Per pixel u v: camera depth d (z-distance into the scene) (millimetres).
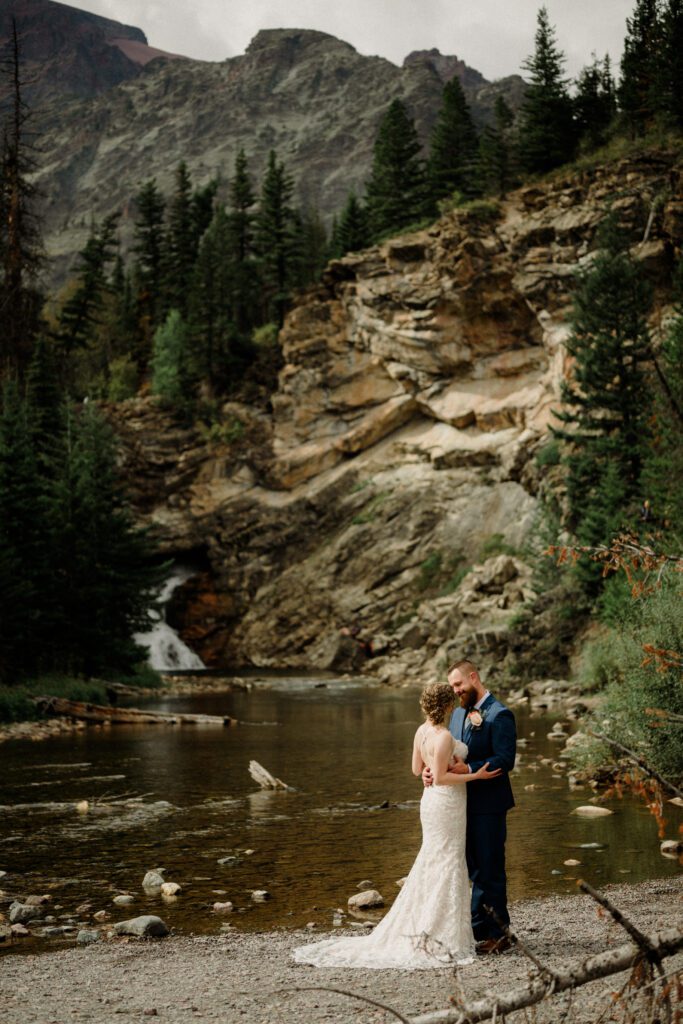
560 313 55906
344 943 7098
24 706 28203
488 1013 3611
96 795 15625
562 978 3643
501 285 58781
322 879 9766
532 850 10797
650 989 3775
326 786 16281
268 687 43938
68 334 83312
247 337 78688
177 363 76125
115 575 37750
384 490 63031
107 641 37500
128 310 91750
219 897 9070
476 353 61312
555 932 7520
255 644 63625
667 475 28656
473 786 7297
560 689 31641
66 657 36500
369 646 49719
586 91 70188
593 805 13547
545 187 58938
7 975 6648
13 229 44875
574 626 34719
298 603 62406
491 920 7074
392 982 6254
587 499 35562
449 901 6867
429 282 62438
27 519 33438
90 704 28672
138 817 13578
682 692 13844
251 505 67312
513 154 72188
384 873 10008
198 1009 5758
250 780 17078
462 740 7449
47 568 34531
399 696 37875
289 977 6449
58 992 6199
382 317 64938
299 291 74875
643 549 5547
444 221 61969
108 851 11336
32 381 50000
